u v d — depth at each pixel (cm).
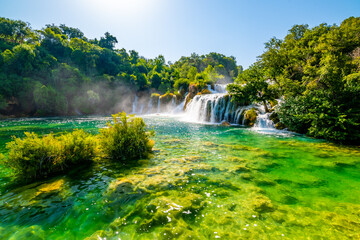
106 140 691
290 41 2553
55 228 296
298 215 334
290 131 1489
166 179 499
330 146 961
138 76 6231
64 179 494
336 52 1688
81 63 5716
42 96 3956
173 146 949
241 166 629
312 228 295
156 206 358
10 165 480
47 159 528
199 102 2714
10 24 5138
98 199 387
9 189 434
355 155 782
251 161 691
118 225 304
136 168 590
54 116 4022
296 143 1041
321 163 670
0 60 3862
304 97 1293
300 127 1387
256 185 474
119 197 396
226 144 1013
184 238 270
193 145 976
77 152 612
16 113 3862
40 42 5772
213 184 475
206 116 2491
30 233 283
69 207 356
